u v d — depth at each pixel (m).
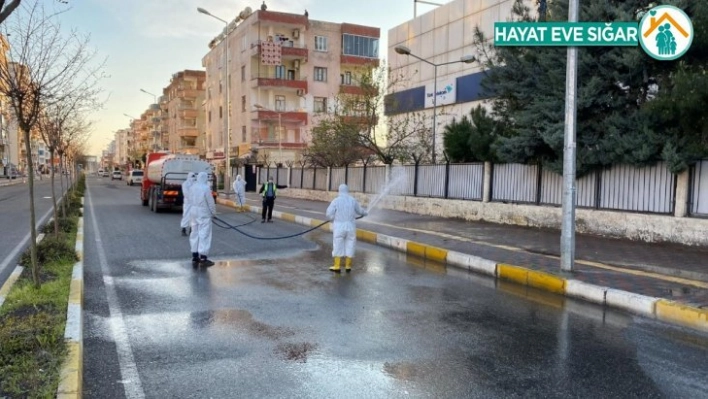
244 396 4.14
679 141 11.09
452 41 34.84
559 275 8.38
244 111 53.25
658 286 7.62
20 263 9.06
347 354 5.13
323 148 31.75
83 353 5.05
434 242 12.27
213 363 4.84
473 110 18.00
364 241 14.13
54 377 3.98
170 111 86.38
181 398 4.09
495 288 8.40
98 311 6.57
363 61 54.56
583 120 13.09
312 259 10.91
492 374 4.67
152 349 5.20
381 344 5.45
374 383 4.43
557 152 13.52
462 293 7.98
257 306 6.93
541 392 4.29
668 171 11.45
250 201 29.91
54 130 15.16
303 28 51.66
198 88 75.88
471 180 17.81
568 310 7.04
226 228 16.84
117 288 7.86
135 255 10.91
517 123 14.35
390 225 16.05
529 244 11.88
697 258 9.76
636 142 11.59
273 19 50.06
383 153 28.58
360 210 9.75
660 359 5.13
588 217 13.18
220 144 61.28
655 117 11.53
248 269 9.65
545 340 5.69
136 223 17.55
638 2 12.34
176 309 6.71
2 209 22.58
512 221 15.74
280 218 20.92
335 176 28.89
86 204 26.67
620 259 9.80
